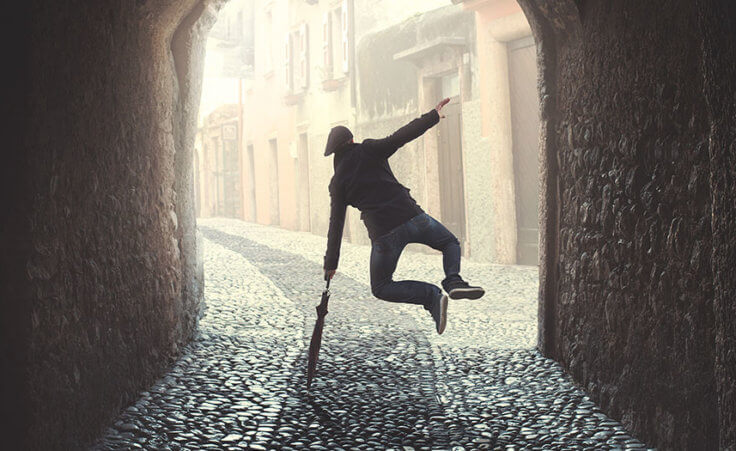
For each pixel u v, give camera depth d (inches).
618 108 169.9
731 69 106.7
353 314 322.7
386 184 179.3
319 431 164.6
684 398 135.7
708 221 126.8
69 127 144.6
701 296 129.3
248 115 1176.2
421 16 581.6
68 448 138.9
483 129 503.8
